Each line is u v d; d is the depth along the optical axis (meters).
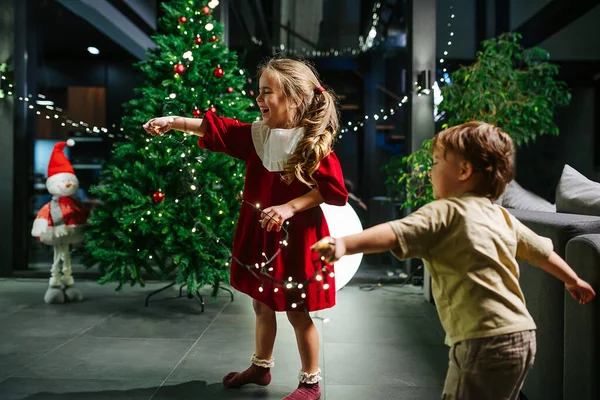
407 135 4.44
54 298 3.61
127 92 6.11
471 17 5.60
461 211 1.18
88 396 2.03
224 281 3.44
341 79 7.43
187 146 3.36
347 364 2.43
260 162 1.97
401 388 2.14
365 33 7.36
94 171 6.04
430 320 3.25
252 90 4.55
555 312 1.71
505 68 3.76
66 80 6.09
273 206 1.88
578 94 6.20
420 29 4.23
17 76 4.46
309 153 1.83
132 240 3.39
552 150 6.22
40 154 6.05
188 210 3.35
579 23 5.93
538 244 1.26
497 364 1.13
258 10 6.78
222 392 2.09
